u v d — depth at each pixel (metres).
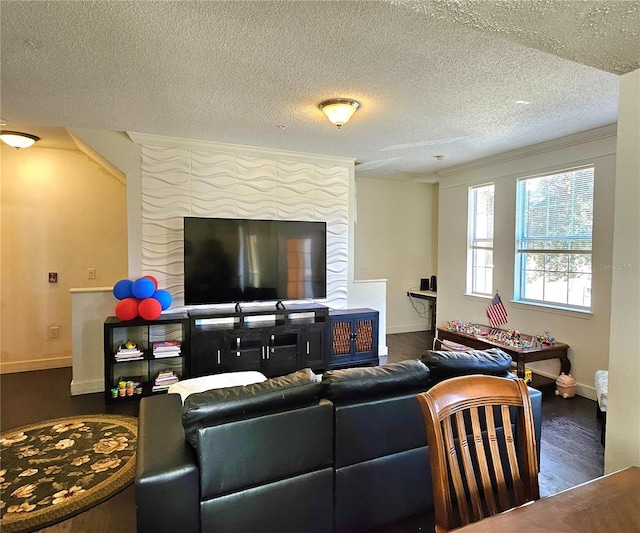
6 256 4.46
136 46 2.26
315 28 2.07
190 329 3.95
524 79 2.69
